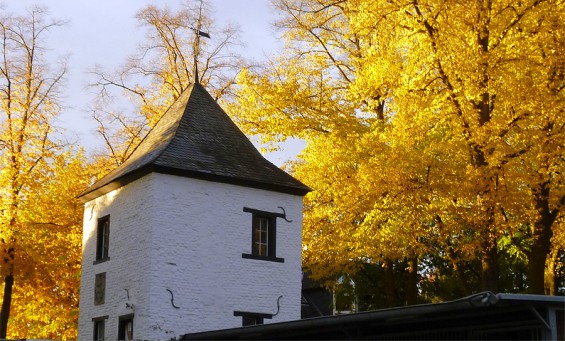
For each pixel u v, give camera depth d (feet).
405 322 49.08
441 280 122.42
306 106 101.81
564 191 79.25
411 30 81.61
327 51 108.88
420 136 83.66
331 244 98.07
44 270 108.37
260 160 91.76
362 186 86.89
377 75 85.40
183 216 81.35
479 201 78.38
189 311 79.61
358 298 121.08
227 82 122.93
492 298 39.37
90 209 92.07
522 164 78.64
